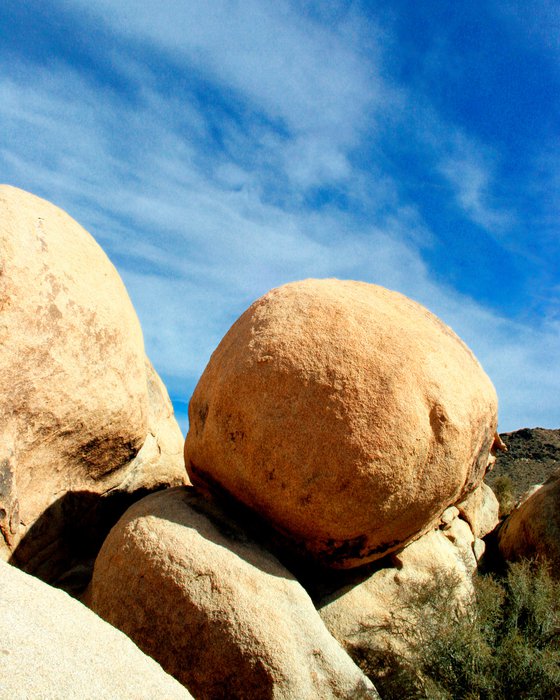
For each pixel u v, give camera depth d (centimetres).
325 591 450
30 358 429
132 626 366
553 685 389
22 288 428
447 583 448
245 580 369
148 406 574
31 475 449
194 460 454
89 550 515
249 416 404
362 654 423
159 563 372
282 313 434
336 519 395
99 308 494
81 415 469
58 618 242
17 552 439
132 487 560
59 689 200
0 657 199
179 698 232
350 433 385
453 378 428
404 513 407
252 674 337
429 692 373
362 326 421
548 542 565
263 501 408
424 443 397
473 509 647
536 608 440
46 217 489
